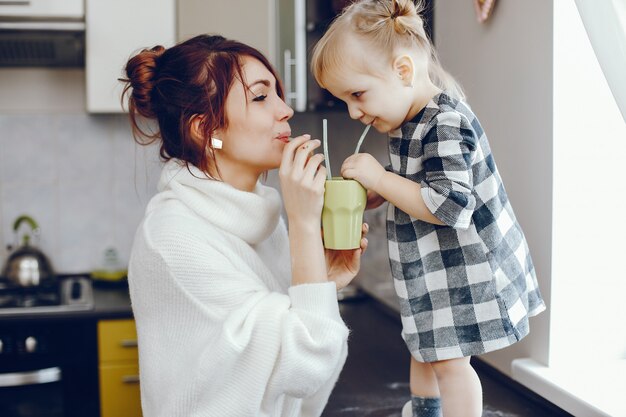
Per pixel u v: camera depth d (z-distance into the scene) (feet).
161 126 4.20
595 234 5.45
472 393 4.07
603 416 4.50
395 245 4.11
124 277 9.58
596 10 4.39
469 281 3.95
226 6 8.51
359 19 3.98
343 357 4.24
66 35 8.70
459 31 6.76
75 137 10.13
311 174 3.70
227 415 3.58
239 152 4.03
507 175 5.98
